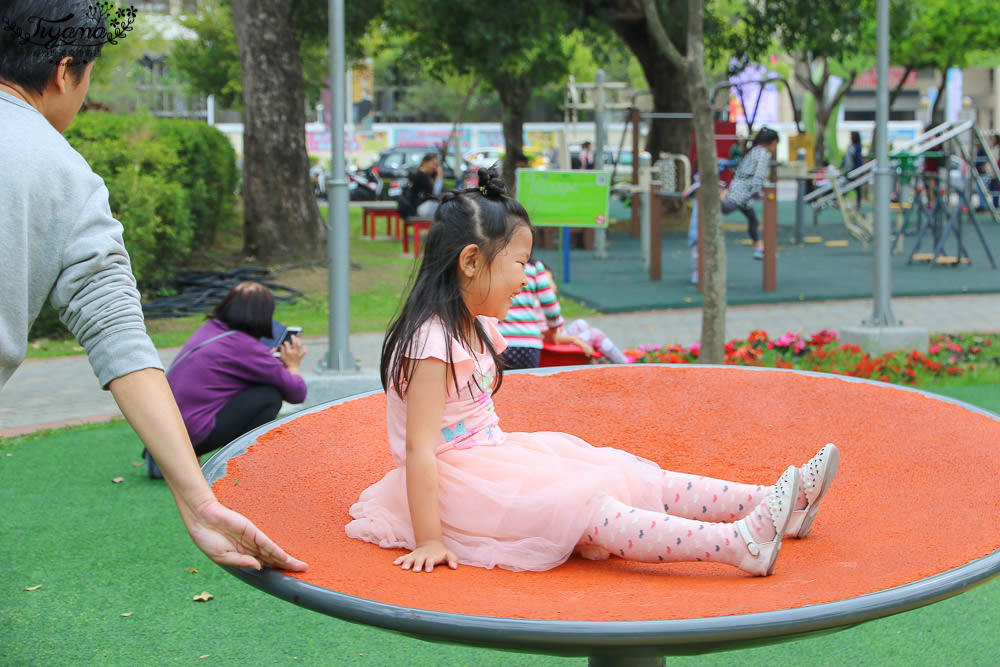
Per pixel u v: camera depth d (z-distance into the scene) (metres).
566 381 3.81
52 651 3.29
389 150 29.81
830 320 9.53
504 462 2.39
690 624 1.63
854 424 3.27
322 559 2.10
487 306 2.45
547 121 48.06
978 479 2.66
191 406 4.73
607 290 11.38
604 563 2.33
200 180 12.20
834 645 3.41
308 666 3.25
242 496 2.52
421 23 17.16
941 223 14.26
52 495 4.79
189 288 11.00
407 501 2.31
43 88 1.84
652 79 19.17
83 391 7.10
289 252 12.66
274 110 12.54
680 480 2.53
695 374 3.85
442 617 1.70
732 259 14.48
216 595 3.74
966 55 27.00
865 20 18.16
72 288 1.76
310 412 3.30
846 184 21.81
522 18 15.89
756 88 42.38
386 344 2.45
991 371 7.00
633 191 13.73
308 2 15.59
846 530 2.46
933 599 1.79
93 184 1.81
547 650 1.71
